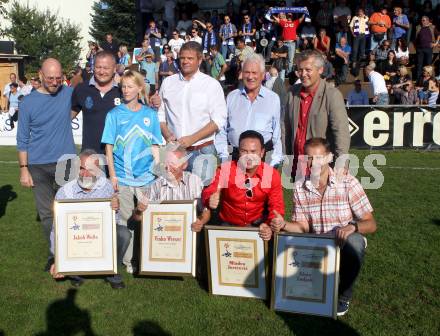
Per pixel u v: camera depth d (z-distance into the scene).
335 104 4.57
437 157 10.52
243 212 4.39
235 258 4.29
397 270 4.77
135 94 4.75
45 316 4.05
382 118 11.21
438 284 4.45
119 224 4.70
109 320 3.98
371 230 4.07
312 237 3.97
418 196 7.43
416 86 14.23
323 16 16.83
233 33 16.70
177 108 4.95
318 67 4.60
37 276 4.84
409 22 16.61
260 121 4.82
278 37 15.95
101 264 4.49
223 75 15.02
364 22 15.56
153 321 3.96
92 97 5.01
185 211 4.51
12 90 15.51
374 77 13.09
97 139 5.04
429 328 3.74
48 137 5.04
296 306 4.02
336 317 3.94
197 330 3.81
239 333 3.76
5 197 8.02
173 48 17.12
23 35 44.88
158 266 4.54
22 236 6.02
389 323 3.85
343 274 3.99
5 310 4.14
